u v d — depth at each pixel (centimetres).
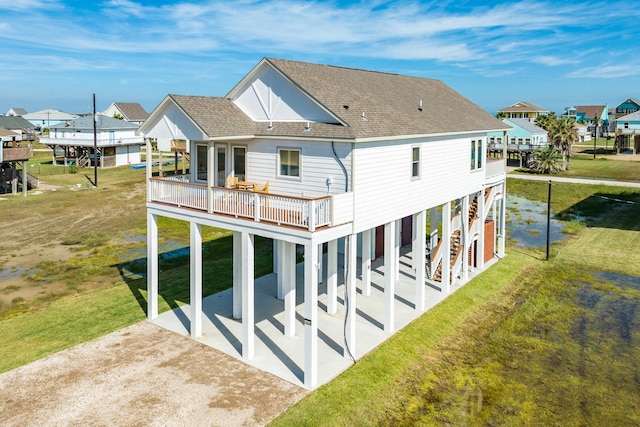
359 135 1431
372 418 1248
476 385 1415
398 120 1741
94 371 1452
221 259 2605
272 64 1689
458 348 1644
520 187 5000
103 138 6369
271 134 1622
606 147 8125
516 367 1517
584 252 2775
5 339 1662
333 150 1506
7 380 1399
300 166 1598
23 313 1902
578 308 1973
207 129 1563
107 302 2000
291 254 1645
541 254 2750
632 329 1777
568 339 1702
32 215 3716
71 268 2470
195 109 1645
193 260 1664
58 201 4234
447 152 2017
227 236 3130
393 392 1369
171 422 1210
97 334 1700
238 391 1348
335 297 1884
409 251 2758
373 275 2375
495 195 2622
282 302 2016
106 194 4578
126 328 1750
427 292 2116
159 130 1744
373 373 1455
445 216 2066
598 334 1739
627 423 1239
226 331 1727
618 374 1470
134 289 2156
